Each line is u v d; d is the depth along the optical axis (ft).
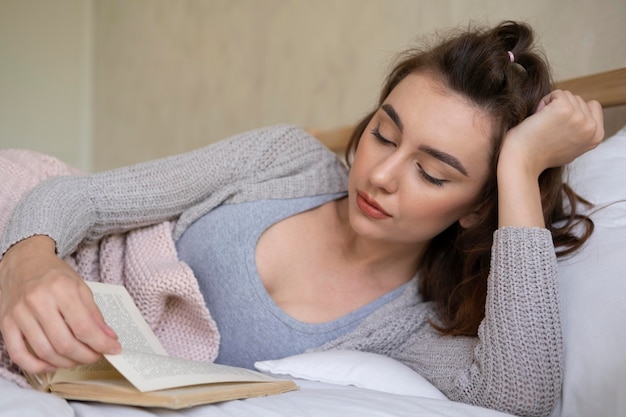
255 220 3.85
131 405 2.34
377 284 4.07
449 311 4.00
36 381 2.47
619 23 4.39
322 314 3.88
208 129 8.63
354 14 6.50
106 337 2.35
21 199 3.37
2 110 10.32
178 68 9.20
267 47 7.68
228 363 3.77
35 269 2.62
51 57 10.69
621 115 4.42
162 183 3.78
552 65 4.82
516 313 3.26
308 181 4.07
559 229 3.64
